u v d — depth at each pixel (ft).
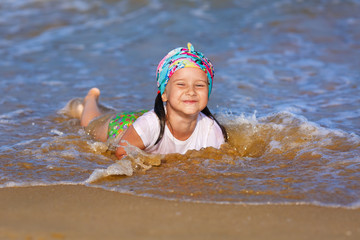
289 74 61.72
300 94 53.47
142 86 57.41
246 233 21.11
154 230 21.17
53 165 32.53
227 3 93.66
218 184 28.50
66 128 43.62
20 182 29.19
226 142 37.78
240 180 29.27
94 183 29.09
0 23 87.92
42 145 36.73
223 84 57.62
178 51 34.22
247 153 36.17
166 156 34.50
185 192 27.14
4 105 50.60
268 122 40.75
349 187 27.63
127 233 20.63
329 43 75.31
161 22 85.40
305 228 21.94
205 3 93.45
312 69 63.72
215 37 78.48
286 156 34.12
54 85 58.70
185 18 86.94
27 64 68.39
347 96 51.65
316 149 34.47
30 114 47.80
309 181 28.73
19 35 82.74
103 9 92.89
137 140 34.19
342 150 34.19
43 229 20.81
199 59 33.99
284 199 25.96
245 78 59.98
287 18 85.81
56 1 97.60
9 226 21.17
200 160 33.50
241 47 73.87
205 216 23.31
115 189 27.78
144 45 75.56
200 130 36.24
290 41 76.38
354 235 21.20
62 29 85.05
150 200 25.77
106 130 39.81
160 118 34.60
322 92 53.88
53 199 25.93
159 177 30.12
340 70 63.00
